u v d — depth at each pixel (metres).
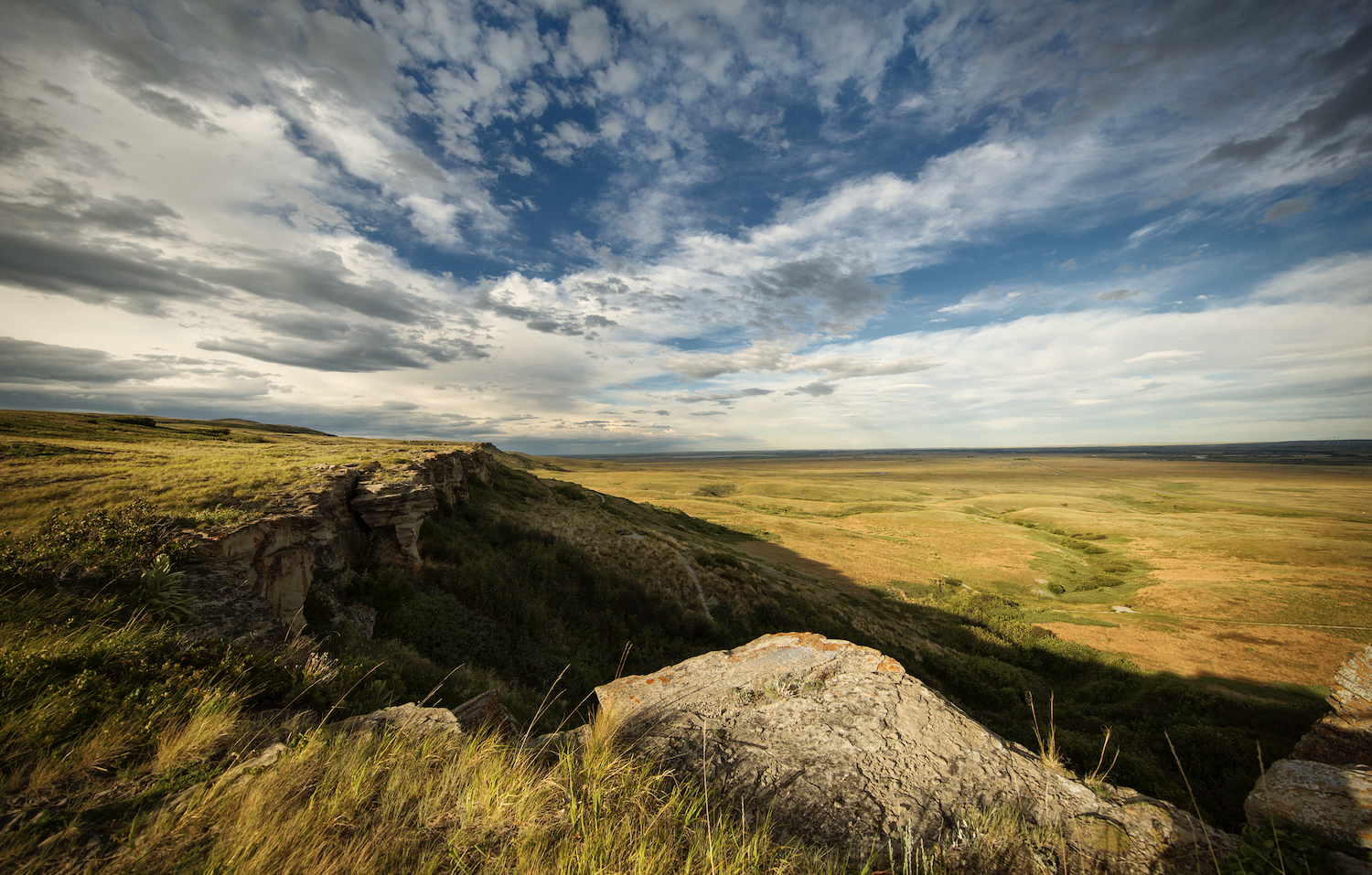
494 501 34.88
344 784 4.07
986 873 3.62
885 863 3.69
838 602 36.94
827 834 3.96
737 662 6.53
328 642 12.09
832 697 5.57
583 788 4.21
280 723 5.44
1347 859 3.67
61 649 5.82
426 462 25.27
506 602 19.92
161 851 3.46
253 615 9.95
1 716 4.55
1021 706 25.11
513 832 3.78
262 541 11.89
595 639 21.78
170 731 4.64
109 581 9.06
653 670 21.28
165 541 10.45
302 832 3.61
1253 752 16.73
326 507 15.23
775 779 4.49
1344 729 9.55
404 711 5.45
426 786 4.08
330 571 14.28
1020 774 4.43
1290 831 4.12
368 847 3.53
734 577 34.19
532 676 16.47
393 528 18.25
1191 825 3.90
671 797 4.05
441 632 15.79
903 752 4.72
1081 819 3.98
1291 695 25.88
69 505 11.80
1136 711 23.58
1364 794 4.32
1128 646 33.84
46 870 3.29
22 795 3.87
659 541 38.28
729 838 3.78
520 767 4.26
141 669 5.67
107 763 4.27
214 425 79.62
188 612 8.98
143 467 16.94
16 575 8.59
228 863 3.36
